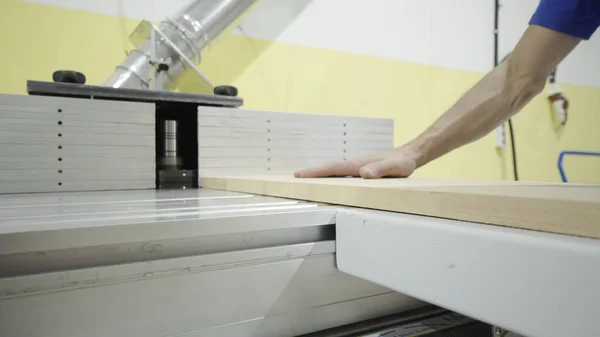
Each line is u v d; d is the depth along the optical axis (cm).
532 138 215
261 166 98
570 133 229
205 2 118
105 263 34
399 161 64
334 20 159
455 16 189
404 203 39
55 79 83
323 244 44
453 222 33
